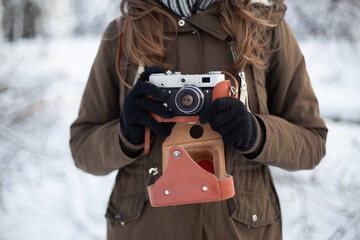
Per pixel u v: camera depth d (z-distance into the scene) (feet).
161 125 3.34
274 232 4.03
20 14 30.68
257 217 3.83
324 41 19.54
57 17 31.78
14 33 31.30
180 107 3.21
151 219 3.81
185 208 3.72
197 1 3.83
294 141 3.77
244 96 3.63
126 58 4.05
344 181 9.78
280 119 3.83
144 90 3.26
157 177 3.79
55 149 12.87
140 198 3.84
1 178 11.24
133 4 3.92
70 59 23.02
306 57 18.81
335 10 18.97
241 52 3.69
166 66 3.84
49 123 14.42
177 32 3.86
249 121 3.20
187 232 3.72
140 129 3.47
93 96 4.42
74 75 19.33
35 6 31.22
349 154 10.79
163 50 3.87
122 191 4.00
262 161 3.63
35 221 9.78
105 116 4.44
